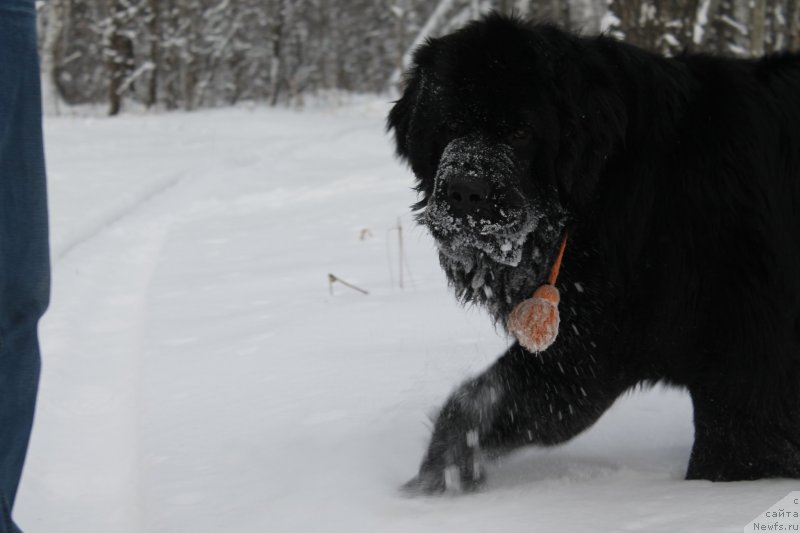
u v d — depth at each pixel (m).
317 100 21.41
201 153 8.88
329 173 7.27
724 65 2.24
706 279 2.16
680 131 2.19
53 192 6.27
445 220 2.15
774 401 2.14
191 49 18.56
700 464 2.19
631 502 2.04
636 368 2.21
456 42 2.20
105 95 20.58
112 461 2.43
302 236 4.64
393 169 7.22
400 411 2.46
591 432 2.43
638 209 2.17
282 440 2.39
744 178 2.16
